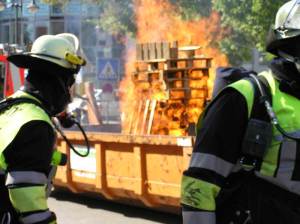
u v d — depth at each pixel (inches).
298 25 98.3
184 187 98.9
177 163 269.4
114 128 409.7
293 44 99.3
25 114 108.9
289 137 95.5
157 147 279.4
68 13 1385.3
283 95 98.3
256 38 856.9
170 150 272.7
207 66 339.6
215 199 98.6
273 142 96.3
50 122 110.9
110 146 306.5
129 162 295.9
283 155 95.7
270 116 96.0
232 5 831.7
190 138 258.1
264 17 801.6
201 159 97.5
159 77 339.9
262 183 97.6
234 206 98.4
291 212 95.9
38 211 104.3
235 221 97.8
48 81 116.9
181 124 334.0
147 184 287.4
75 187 340.8
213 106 99.3
